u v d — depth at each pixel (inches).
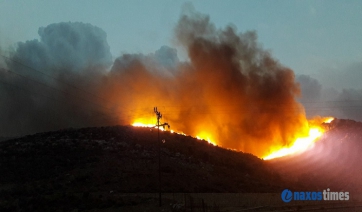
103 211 2237.9
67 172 3366.1
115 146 4222.4
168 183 3253.0
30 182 3115.2
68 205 2384.4
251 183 3745.1
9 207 2258.9
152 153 4195.4
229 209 2210.9
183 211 2124.8
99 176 3277.6
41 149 3993.6
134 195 2773.1
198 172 3831.2
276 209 2246.6
